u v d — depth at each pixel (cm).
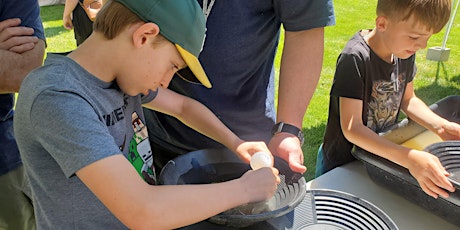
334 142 161
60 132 71
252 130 142
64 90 74
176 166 100
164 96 115
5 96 143
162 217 76
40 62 149
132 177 74
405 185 116
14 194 151
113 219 88
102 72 82
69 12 256
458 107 164
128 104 96
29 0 148
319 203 103
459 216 107
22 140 80
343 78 147
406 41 141
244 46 124
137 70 81
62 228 86
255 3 119
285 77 123
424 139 147
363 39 152
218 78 129
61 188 83
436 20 135
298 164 101
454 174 118
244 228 92
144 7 75
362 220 98
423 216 113
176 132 138
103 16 80
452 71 384
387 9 141
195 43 80
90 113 74
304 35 122
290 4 117
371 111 155
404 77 160
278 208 89
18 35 143
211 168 105
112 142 75
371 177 127
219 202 81
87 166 71
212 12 118
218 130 115
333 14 121
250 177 88
